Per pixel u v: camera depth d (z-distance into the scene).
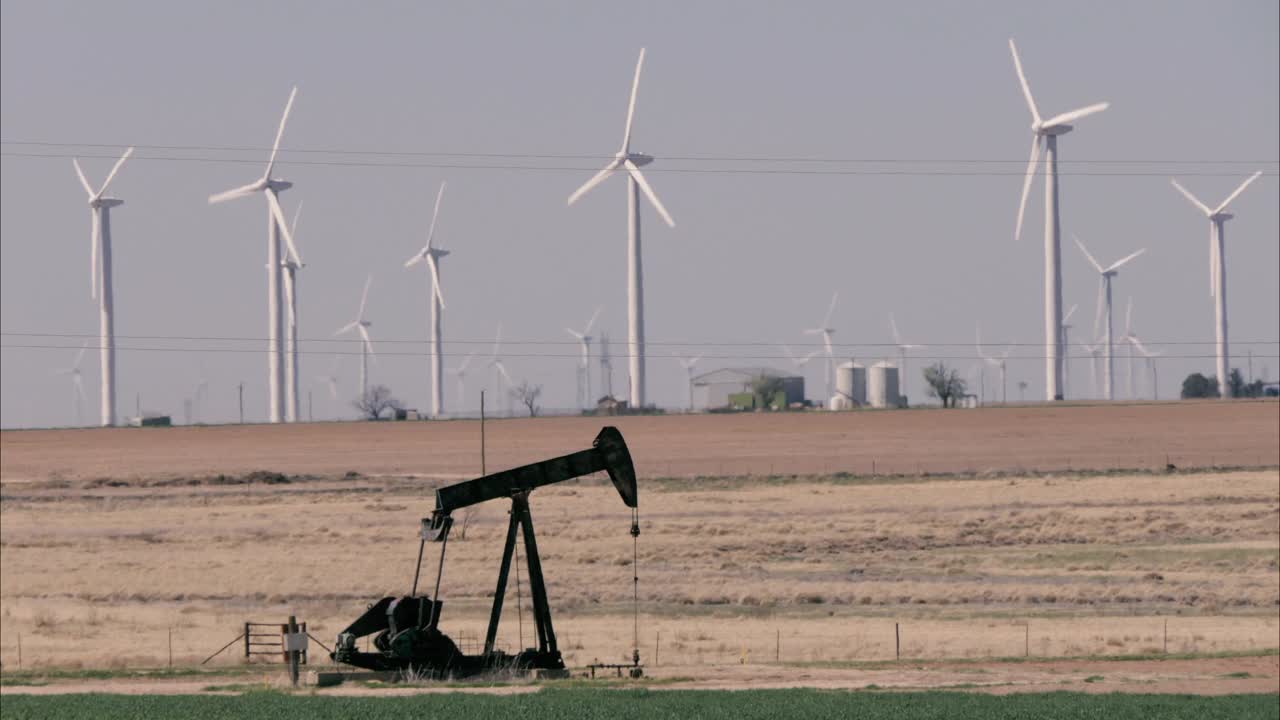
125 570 143.88
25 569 145.00
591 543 158.88
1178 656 93.06
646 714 66.44
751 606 120.31
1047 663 90.25
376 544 161.25
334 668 85.19
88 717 65.75
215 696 74.00
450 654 82.62
